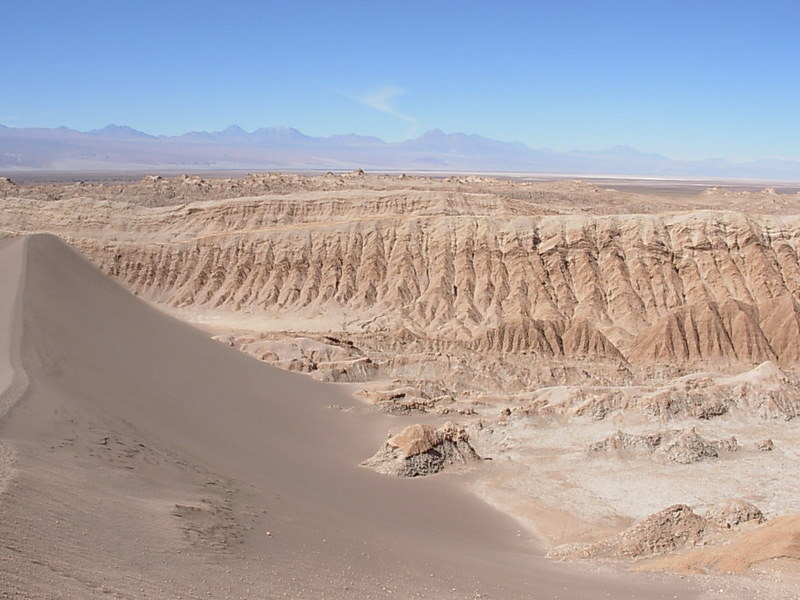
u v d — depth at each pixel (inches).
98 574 706.2
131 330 2417.6
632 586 1019.9
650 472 1974.7
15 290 2240.4
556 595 951.6
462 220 4820.4
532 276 4436.5
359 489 1690.5
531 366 3284.9
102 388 1672.0
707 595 955.3
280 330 4119.1
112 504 933.8
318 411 2427.4
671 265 4347.9
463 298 4429.1
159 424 1601.9
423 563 1055.0
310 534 1095.6
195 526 956.6
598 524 1615.4
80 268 2871.6
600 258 4478.3
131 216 6063.0
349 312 4461.1
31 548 710.5
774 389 2518.5
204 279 4842.5
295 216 5930.1
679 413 2407.7
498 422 2401.6
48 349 1780.3
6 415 1196.5
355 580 893.8
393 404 2640.3
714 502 1726.1
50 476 946.7
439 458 2014.0
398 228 4906.5
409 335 3737.7
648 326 4104.3
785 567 1082.7
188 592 725.3
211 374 2336.4
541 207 6668.3
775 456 2092.8
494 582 992.2
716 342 3572.8
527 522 1643.7
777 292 4109.3
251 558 894.4
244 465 1569.9
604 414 2425.0
